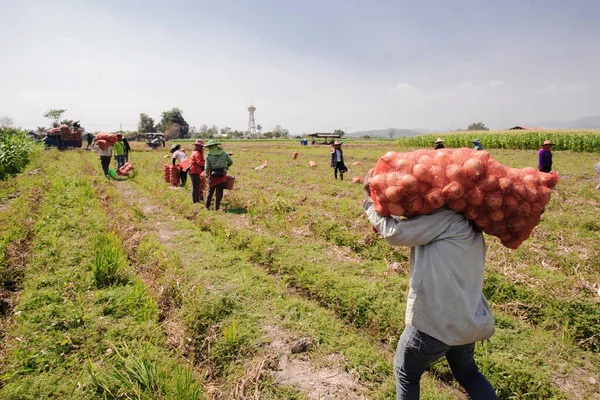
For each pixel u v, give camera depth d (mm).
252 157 29031
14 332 4160
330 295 5094
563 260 6473
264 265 6461
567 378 3715
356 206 10039
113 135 15727
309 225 8305
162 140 39906
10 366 3609
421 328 2430
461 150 2457
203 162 10750
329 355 3980
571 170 19422
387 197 2363
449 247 2365
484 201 2320
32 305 4695
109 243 6621
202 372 3707
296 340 4137
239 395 3320
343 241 7406
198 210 9672
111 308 4688
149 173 17109
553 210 10711
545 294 5031
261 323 4457
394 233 2424
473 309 2389
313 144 53031
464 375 2783
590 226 8906
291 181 15922
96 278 5422
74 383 3410
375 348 4242
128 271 5801
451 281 2340
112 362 3688
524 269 5938
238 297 4938
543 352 4047
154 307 4699
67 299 4852
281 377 3629
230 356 3902
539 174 2451
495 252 6762
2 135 19641
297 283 5672
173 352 4008
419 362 2572
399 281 5441
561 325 4641
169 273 5500
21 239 6980
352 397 3379
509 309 5059
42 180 13617
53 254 6348
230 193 11898
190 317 4352
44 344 3930
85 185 12750
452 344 2400
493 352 3982
